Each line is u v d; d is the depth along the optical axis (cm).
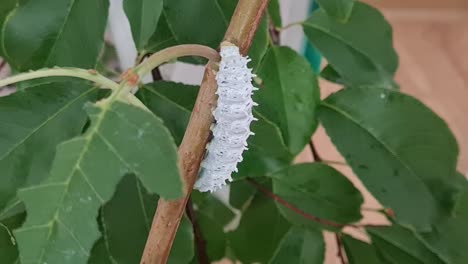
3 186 13
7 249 15
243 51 11
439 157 17
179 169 9
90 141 10
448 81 52
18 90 13
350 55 18
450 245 18
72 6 13
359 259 19
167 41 16
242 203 23
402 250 19
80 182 10
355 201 19
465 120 48
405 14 58
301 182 19
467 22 58
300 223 19
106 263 15
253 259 22
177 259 15
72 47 13
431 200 17
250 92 11
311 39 18
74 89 13
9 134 13
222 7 14
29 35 13
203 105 11
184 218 15
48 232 10
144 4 12
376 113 17
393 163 17
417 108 17
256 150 17
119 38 18
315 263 19
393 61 19
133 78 10
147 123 10
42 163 13
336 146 17
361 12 19
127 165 10
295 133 17
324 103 18
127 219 15
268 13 17
